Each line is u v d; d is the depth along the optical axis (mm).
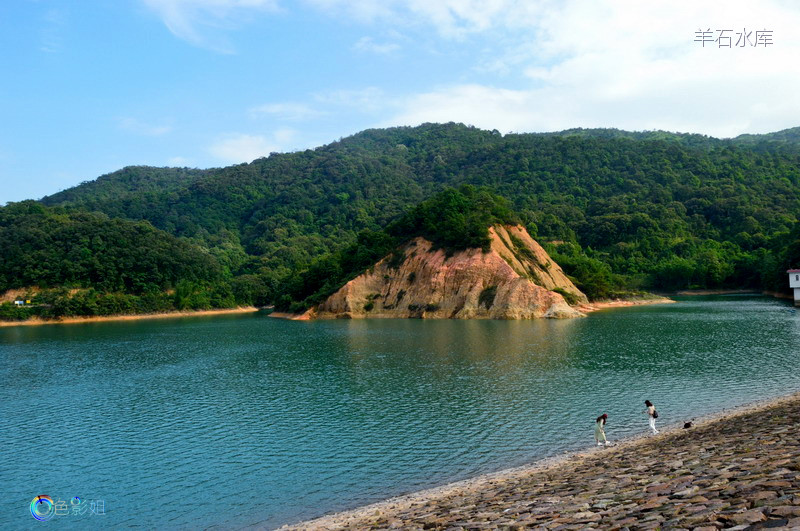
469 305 117688
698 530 10312
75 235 173125
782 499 10688
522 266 128375
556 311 110750
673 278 184250
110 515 24781
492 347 68312
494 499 19562
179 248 191875
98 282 166875
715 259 186875
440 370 53688
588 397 41188
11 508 25875
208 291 187750
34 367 65500
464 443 32031
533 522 14320
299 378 53000
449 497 22344
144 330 115625
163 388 50875
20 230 169875
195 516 24344
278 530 22094
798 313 102062
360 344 76500
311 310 133750
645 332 79312
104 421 39938
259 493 26453
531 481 22609
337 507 24406
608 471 20672
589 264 159375
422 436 33594
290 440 34031
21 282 159875
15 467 31031
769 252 177500
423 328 97375
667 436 29000
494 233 130625
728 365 51531
